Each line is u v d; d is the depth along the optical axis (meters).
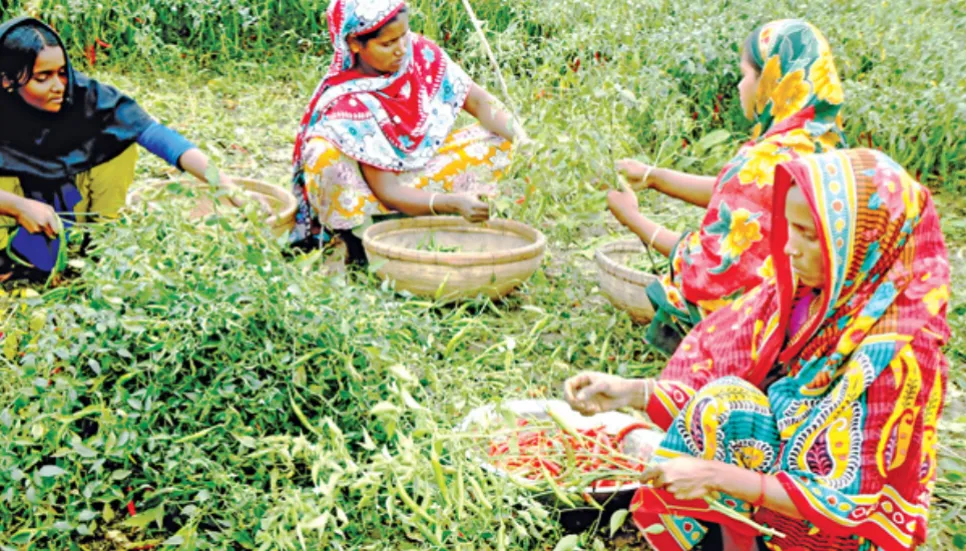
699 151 4.12
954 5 7.59
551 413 2.67
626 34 6.22
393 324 3.32
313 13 7.70
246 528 2.77
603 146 3.73
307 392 3.05
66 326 3.02
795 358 2.49
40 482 2.68
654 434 3.10
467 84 4.85
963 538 2.83
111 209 4.34
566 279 4.54
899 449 2.28
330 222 4.58
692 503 2.62
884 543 2.36
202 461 2.77
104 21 7.54
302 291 3.16
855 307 2.32
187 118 6.50
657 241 3.65
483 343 4.02
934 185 6.09
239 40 7.81
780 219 2.39
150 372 2.99
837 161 2.27
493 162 4.86
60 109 4.03
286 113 6.87
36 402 2.81
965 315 4.14
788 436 2.42
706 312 3.41
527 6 7.55
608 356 3.93
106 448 2.73
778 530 2.52
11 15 7.15
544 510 2.83
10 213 3.84
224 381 2.93
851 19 6.69
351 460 2.70
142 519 2.72
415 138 4.66
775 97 3.29
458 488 2.67
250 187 4.77
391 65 4.58
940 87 5.96
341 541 2.76
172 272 3.15
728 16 6.79
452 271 4.02
